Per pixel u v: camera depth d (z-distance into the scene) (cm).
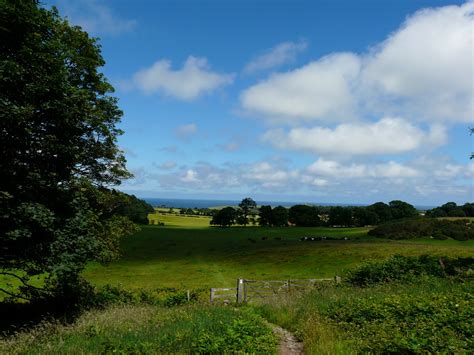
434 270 2036
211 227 13862
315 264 5247
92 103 2417
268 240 9269
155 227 12838
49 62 1523
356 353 795
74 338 1082
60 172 1712
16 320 1545
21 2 1441
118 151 2648
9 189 1444
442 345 733
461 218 9450
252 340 941
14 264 1623
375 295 1452
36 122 1584
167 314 1414
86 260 1667
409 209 14125
